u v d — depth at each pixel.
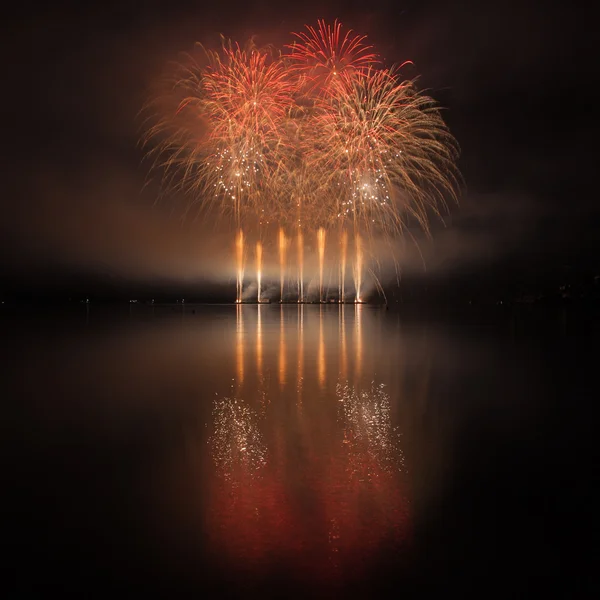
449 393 13.47
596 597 4.73
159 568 5.15
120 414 11.18
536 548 5.52
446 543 5.62
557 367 17.94
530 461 8.16
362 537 5.73
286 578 4.98
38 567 5.16
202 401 12.54
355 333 31.27
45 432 9.80
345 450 8.71
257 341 26.58
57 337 28.56
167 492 6.92
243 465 7.97
